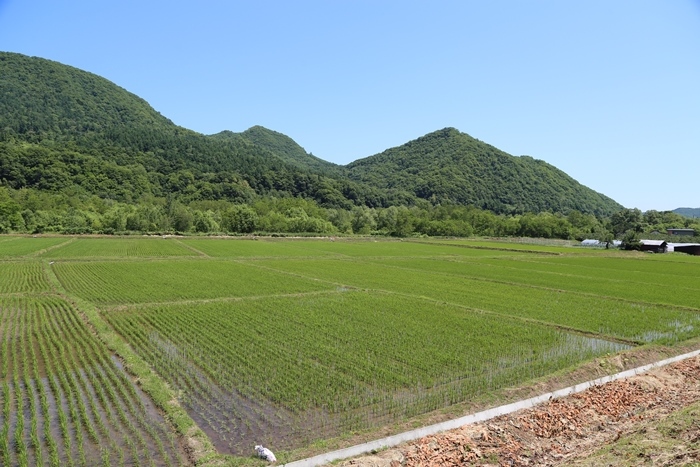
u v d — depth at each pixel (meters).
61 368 21.62
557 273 64.56
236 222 140.00
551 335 29.58
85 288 43.31
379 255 85.69
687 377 22.31
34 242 90.31
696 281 58.84
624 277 61.94
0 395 18.47
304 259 75.19
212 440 15.58
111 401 18.22
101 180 167.75
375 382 20.84
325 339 27.36
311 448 14.57
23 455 13.67
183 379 20.80
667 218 191.62
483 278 57.19
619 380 21.30
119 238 110.12
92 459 14.05
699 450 12.15
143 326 29.83
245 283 48.25
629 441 14.11
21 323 29.36
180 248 89.12
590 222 184.75
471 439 15.57
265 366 22.56
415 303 39.00
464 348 26.27
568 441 15.96
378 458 14.02
